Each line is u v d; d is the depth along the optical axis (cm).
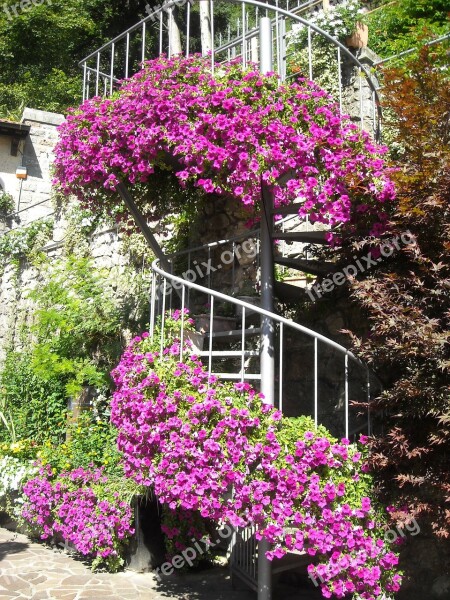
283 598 389
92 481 477
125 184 453
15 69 1625
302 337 470
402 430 315
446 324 311
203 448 323
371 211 363
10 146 1176
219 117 350
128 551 451
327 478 322
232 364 499
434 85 352
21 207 1140
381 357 324
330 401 446
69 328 634
